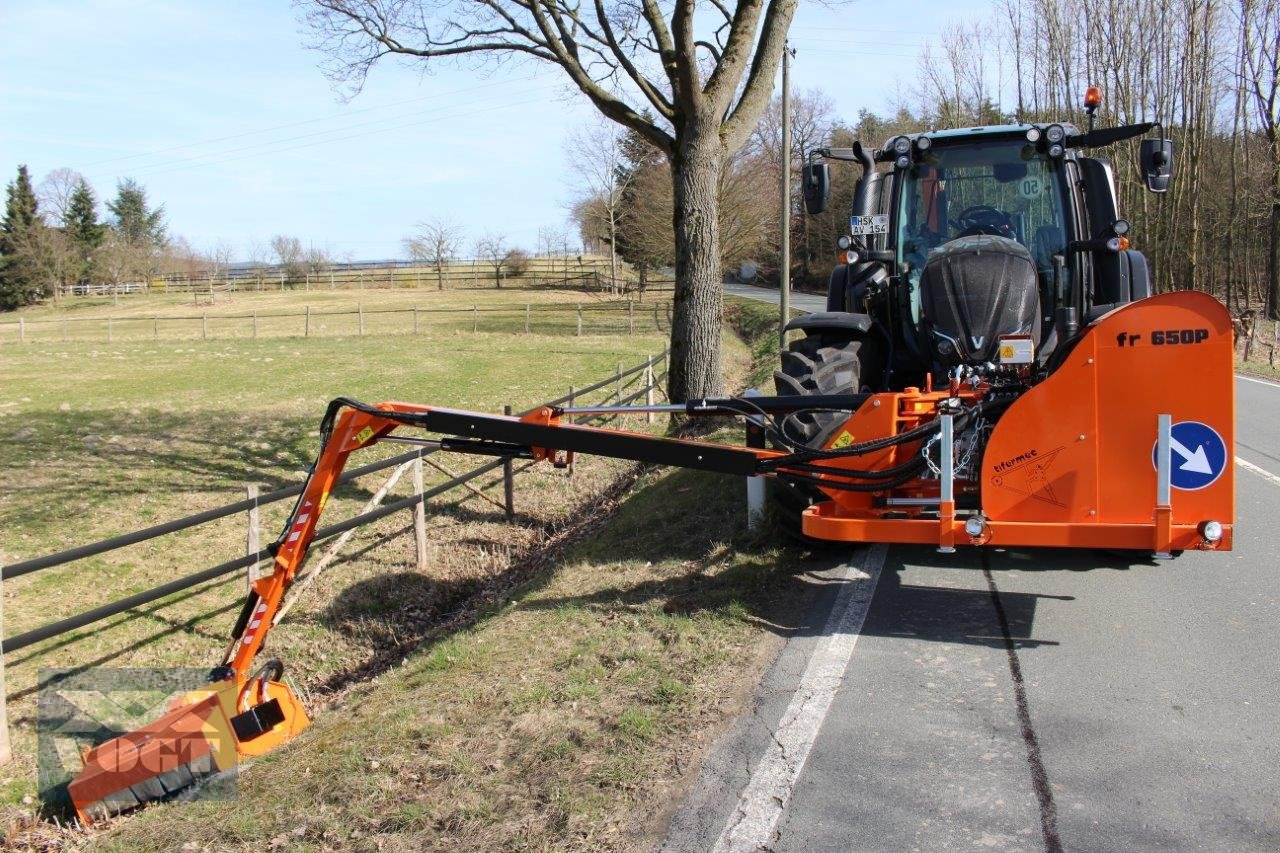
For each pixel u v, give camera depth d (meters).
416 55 12.94
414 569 8.12
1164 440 4.42
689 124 11.76
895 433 5.07
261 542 8.60
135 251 72.88
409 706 4.68
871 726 4.12
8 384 20.34
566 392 17.86
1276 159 30.47
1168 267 32.53
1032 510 4.67
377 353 27.28
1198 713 4.11
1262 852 3.13
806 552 6.49
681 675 4.64
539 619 5.77
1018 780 3.64
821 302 42.25
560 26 12.22
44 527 9.01
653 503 8.44
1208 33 29.73
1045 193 6.79
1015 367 5.22
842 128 62.28
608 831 3.39
